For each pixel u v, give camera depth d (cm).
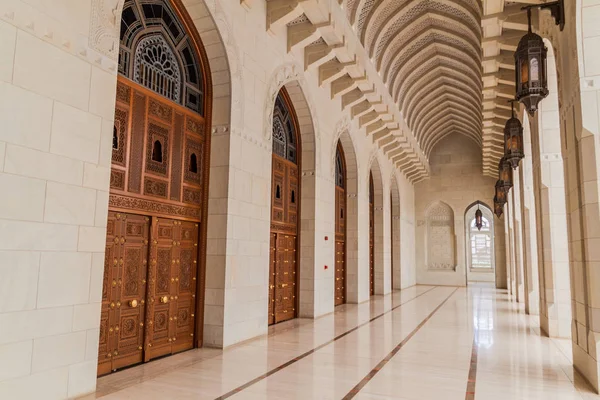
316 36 885
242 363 591
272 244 920
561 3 584
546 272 848
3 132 367
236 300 700
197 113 693
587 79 512
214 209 689
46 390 396
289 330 855
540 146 853
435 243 2364
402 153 1822
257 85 783
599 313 504
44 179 401
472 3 1027
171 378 515
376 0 1108
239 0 729
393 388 497
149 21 603
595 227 509
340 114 1218
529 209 1149
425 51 1415
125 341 545
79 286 432
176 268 639
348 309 1205
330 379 527
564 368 599
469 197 2303
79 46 442
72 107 432
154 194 594
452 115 2081
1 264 362
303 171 1045
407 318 1059
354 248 1348
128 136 552
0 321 360
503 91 1061
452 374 563
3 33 370
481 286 2295
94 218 452
